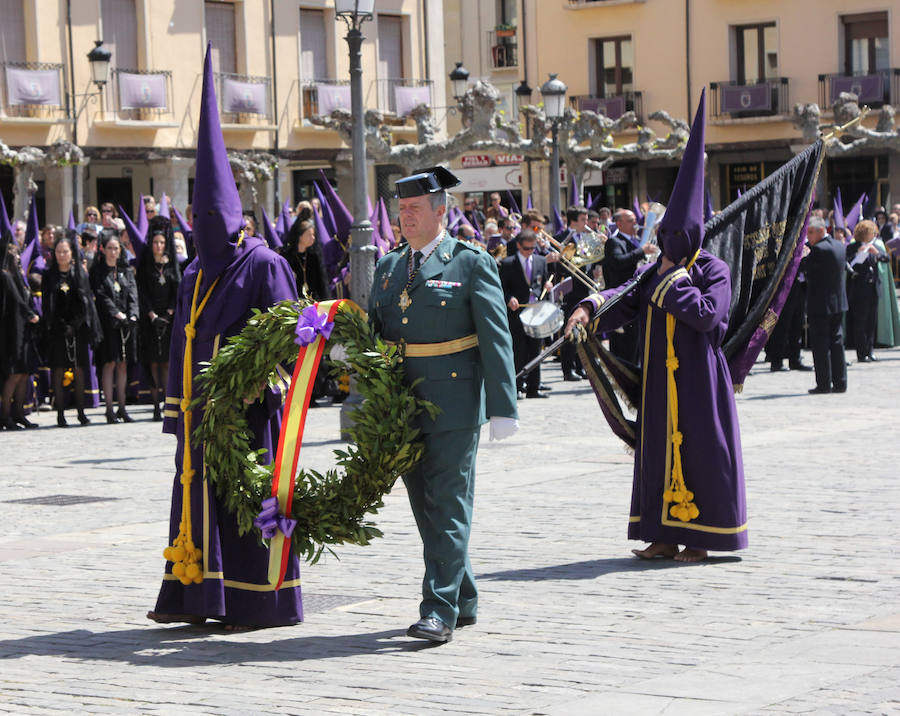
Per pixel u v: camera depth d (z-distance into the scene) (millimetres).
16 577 9352
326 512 7445
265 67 44156
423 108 33812
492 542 10016
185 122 42469
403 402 7324
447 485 7426
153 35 41656
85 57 40250
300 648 7312
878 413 17312
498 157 49812
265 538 7453
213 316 7887
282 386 7668
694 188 9234
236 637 7625
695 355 9258
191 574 7668
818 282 19750
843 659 6559
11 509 12219
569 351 23125
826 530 9961
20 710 6285
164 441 17078
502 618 7805
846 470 12688
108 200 42344
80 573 9453
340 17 17000
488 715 5945
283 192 44938
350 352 7379
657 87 52219
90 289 19109
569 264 15672
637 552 9398
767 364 24984
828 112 49375
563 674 6574
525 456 14383
